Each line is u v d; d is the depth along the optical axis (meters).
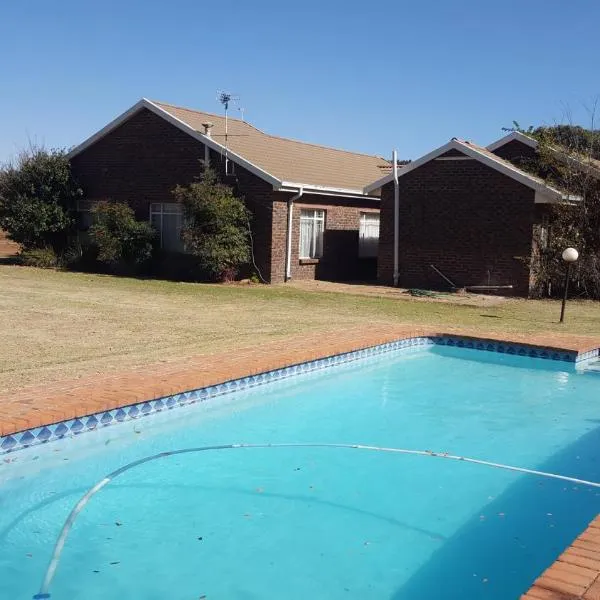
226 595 4.57
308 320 14.04
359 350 11.14
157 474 6.59
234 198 21.48
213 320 13.64
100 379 8.17
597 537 4.43
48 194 25.53
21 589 4.53
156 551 5.12
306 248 23.20
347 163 28.69
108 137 24.81
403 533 5.56
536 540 5.50
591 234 19.73
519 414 9.06
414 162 20.91
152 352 10.05
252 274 21.91
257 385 9.22
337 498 6.21
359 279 24.81
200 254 21.39
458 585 4.79
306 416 8.70
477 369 11.47
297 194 21.78
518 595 4.69
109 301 16.19
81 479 6.35
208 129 22.97
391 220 21.69
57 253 26.27
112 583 4.66
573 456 7.57
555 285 20.25
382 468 6.98
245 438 7.76
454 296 19.42
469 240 20.27
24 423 6.36
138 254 23.36
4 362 9.05
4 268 24.34
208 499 6.09
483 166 19.81
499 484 6.66
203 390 8.34
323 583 4.77
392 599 4.59
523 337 12.27
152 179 23.89
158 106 23.42
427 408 9.23
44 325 12.21
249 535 5.44
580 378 10.95
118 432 7.34
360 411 9.00
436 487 6.53
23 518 5.55
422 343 12.70
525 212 19.27
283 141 27.62
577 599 3.60
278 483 6.51
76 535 5.30
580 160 19.84
